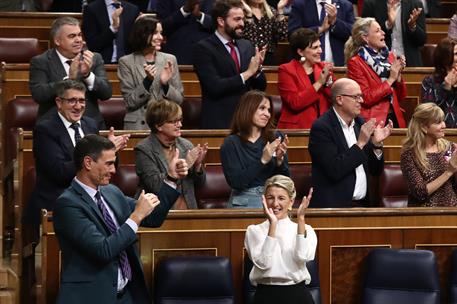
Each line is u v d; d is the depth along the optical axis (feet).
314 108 83.71
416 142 71.46
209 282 63.67
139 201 56.90
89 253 56.13
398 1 101.09
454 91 83.97
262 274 61.05
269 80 95.61
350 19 99.35
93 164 57.21
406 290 66.39
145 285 58.90
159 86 82.94
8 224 84.02
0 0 109.81
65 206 56.65
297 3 98.48
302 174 77.82
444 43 84.02
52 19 103.65
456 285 67.41
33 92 77.71
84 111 77.61
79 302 56.44
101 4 96.68
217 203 75.97
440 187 71.67
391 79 84.17
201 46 84.84
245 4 97.40
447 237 68.80
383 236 68.13
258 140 69.51
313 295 65.10
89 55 77.56
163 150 69.00
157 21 85.05
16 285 76.07
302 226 60.39
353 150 70.28
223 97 84.17
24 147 76.95
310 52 83.71
